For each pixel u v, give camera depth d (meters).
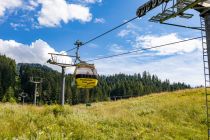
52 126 15.09
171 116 25.48
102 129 17.69
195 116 25.03
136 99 46.78
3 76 125.94
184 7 10.40
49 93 122.88
